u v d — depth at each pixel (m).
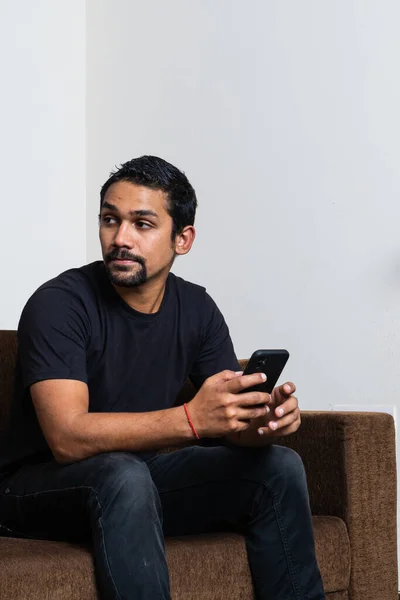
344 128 2.97
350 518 2.03
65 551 1.61
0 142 3.35
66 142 3.58
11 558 1.53
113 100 3.58
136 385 1.92
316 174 3.03
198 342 2.03
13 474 1.87
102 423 1.71
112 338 1.87
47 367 1.75
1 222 3.33
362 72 2.95
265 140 3.15
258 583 1.84
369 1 2.94
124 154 3.54
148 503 1.61
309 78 3.06
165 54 3.44
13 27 3.42
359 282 2.92
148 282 1.89
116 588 1.56
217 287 3.24
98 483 1.63
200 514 1.91
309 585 1.83
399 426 2.81
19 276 3.38
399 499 2.77
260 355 1.71
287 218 3.09
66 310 1.81
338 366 2.95
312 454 2.09
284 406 1.82
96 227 3.59
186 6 3.39
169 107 3.42
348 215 2.95
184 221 1.94
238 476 1.86
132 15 3.54
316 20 3.05
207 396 1.71
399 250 2.85
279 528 1.84
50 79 3.54
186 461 1.92
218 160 3.27
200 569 1.74
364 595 2.04
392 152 2.87
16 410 1.90
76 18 3.65
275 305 3.10
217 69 3.29
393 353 2.84
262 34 3.18
